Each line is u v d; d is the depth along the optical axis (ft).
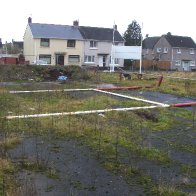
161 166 29.78
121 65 197.47
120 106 56.24
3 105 52.34
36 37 176.14
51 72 100.42
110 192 24.36
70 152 32.42
